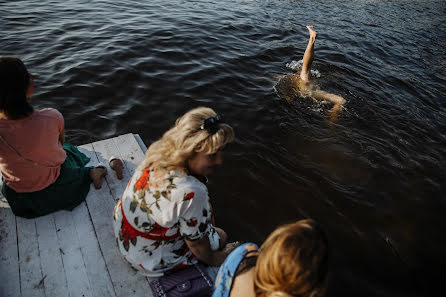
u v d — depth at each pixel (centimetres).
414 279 293
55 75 528
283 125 490
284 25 951
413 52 871
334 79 655
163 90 532
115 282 205
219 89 560
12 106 195
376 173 416
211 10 993
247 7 1094
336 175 406
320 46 823
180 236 190
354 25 1051
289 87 595
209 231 199
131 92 517
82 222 245
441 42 984
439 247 327
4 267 210
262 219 340
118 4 920
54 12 791
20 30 665
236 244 226
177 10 941
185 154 158
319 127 495
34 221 241
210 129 153
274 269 105
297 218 344
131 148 327
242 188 375
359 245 320
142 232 181
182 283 193
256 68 661
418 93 641
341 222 343
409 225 348
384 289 281
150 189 166
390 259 309
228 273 142
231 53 706
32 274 207
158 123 461
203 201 167
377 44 895
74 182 257
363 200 373
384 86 649
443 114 577
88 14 807
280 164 415
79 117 450
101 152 319
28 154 212
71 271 211
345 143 466
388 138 488
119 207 194
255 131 471
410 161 444
